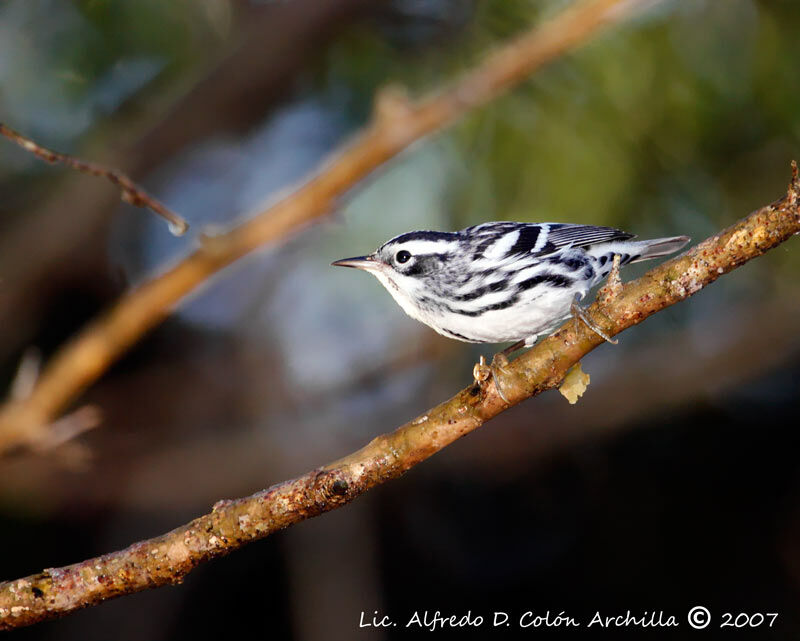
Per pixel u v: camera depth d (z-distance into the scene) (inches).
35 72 473.4
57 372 371.9
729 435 491.8
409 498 499.5
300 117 535.2
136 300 363.3
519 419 476.7
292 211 352.5
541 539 502.3
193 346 522.6
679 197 443.5
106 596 232.8
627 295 238.7
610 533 491.8
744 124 440.1
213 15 490.9
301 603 452.1
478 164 447.2
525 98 430.3
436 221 478.6
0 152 479.5
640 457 494.9
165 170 527.8
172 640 469.1
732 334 470.0
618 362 488.1
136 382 507.8
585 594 486.9
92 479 459.2
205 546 232.2
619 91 429.4
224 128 494.9
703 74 426.9
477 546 502.9
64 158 279.9
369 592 455.8
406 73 483.8
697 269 231.8
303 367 521.7
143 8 469.4
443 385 502.9
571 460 496.7
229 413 513.7
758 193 444.8
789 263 481.1
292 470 472.7
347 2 466.6
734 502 486.3
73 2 464.1
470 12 461.7
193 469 467.5
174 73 501.0
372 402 506.6
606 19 343.9
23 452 396.2
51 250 457.4
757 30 423.5
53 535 469.7
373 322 532.1
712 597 475.8
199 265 357.1
